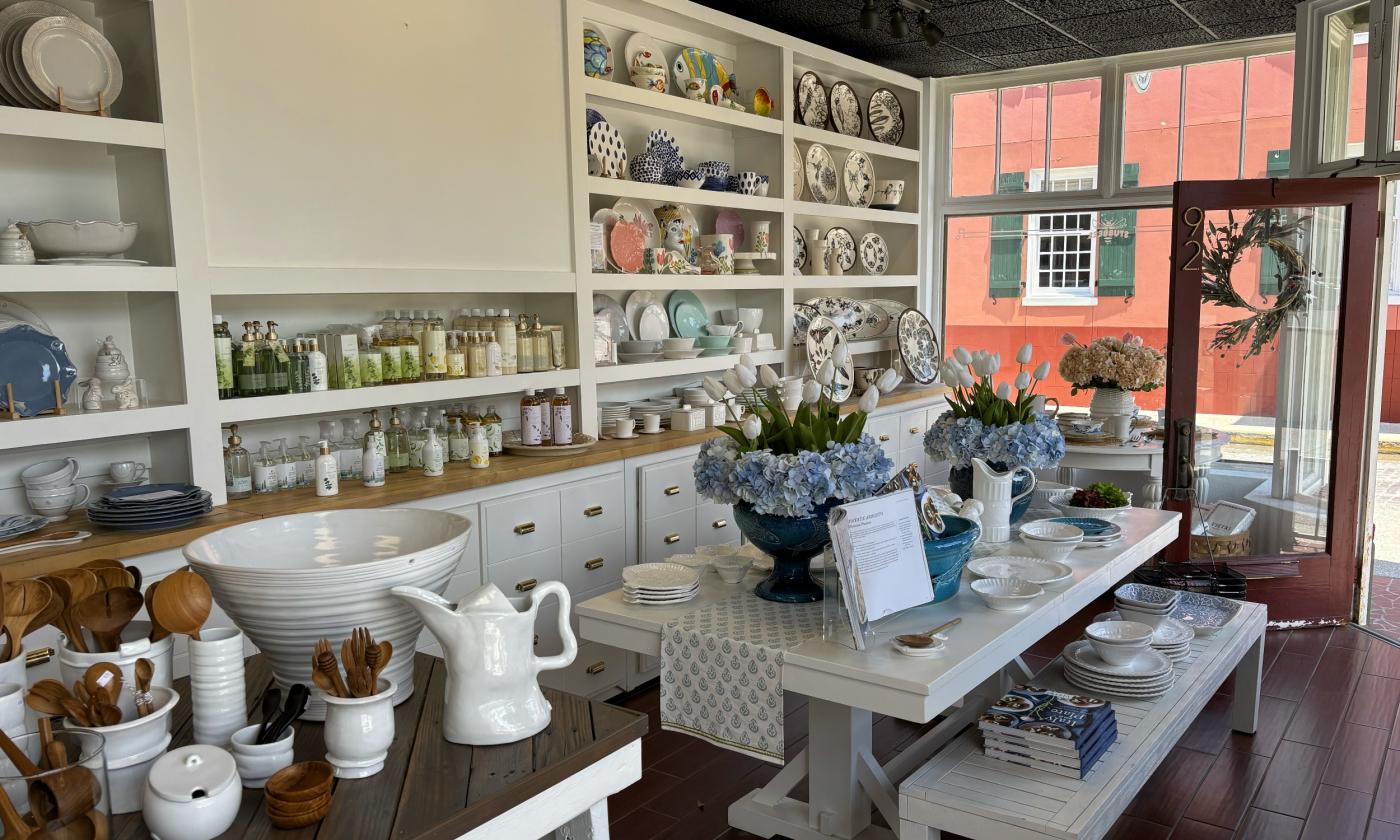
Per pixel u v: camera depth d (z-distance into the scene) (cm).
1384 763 330
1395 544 630
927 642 222
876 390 259
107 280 272
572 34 404
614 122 461
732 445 265
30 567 243
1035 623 250
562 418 399
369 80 337
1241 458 480
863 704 214
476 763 140
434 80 357
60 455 295
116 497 274
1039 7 508
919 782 224
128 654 135
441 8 357
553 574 380
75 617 136
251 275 306
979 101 664
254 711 154
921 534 247
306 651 149
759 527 252
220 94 298
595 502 396
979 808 211
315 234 324
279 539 170
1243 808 302
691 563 295
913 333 634
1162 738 249
